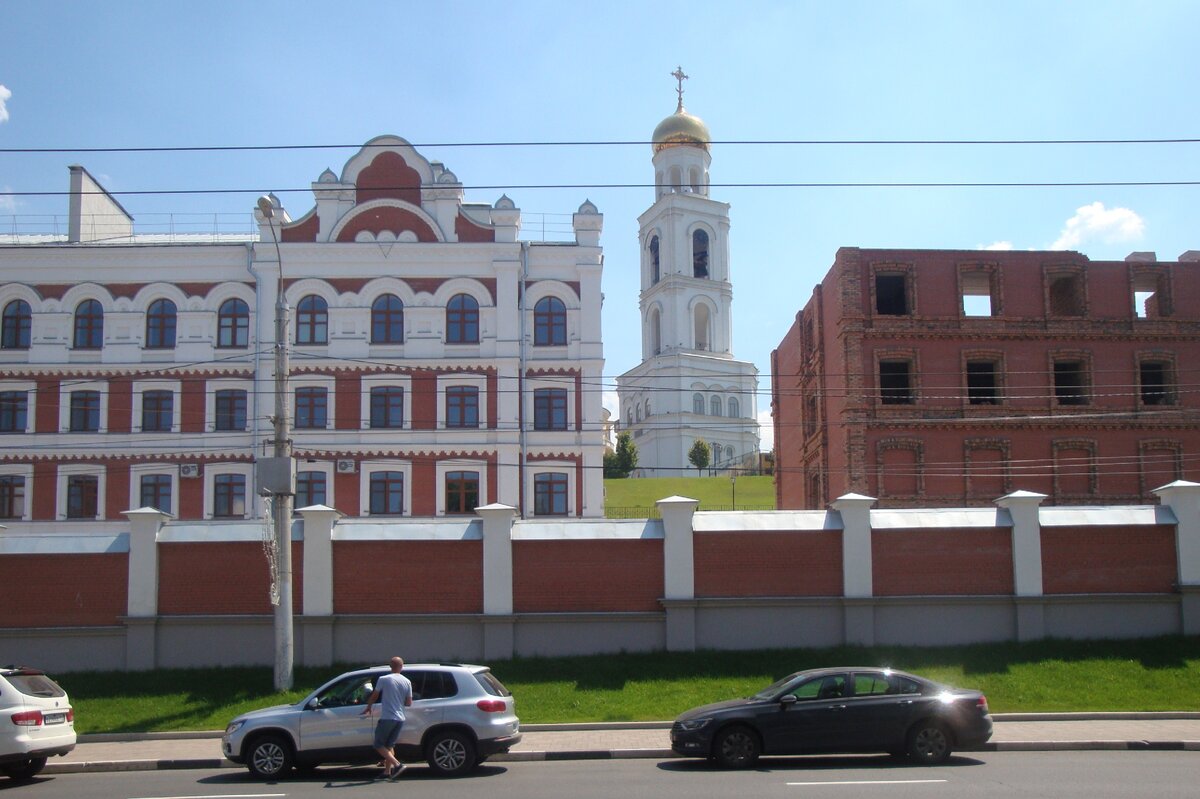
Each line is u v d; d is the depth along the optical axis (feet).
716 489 311.27
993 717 75.87
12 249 150.82
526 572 92.63
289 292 150.71
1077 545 94.38
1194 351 153.99
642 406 378.32
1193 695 80.69
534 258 153.17
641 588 92.79
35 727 59.77
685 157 358.43
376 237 152.15
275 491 82.69
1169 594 93.66
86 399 149.79
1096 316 153.17
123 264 151.43
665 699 81.82
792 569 93.09
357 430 148.56
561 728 74.90
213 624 91.15
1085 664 87.20
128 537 93.15
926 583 93.35
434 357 150.10
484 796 51.26
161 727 77.30
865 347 149.18
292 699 81.97
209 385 149.48
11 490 147.64
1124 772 55.77
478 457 148.77
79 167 163.43
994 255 152.97
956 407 149.18
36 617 91.30
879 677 62.08
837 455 153.38
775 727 60.34
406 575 92.22
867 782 53.57
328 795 52.85
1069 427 150.41
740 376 368.27
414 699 60.54
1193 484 94.99
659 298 361.71
